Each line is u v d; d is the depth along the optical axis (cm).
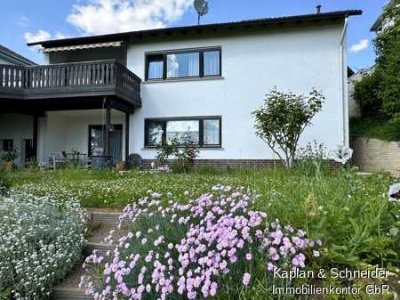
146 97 1412
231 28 1332
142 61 1425
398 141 1222
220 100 1349
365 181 504
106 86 1196
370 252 228
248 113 1323
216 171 1132
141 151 1402
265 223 246
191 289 210
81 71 1230
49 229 354
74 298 297
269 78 1313
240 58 1342
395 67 1292
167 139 1374
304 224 247
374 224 238
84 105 1366
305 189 343
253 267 218
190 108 1373
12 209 398
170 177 855
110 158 1227
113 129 1516
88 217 452
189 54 1392
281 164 1238
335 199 283
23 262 295
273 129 1176
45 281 292
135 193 552
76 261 343
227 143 1332
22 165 1388
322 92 1265
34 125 1468
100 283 272
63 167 1175
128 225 385
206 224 267
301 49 1292
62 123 1578
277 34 1314
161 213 318
